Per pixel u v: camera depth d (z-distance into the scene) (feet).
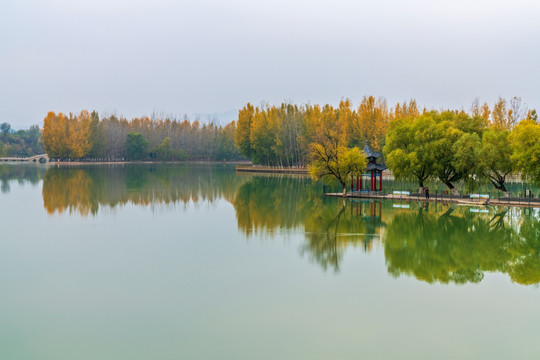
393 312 78.28
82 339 68.64
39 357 63.57
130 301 82.69
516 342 68.13
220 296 84.89
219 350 65.51
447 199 200.54
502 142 184.14
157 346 66.64
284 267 102.32
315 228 144.46
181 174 400.47
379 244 123.54
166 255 111.65
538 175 169.17
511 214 167.73
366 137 363.56
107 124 648.79
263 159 470.80
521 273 99.45
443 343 67.77
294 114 457.27
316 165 229.45
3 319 75.25
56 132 554.05
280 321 74.64
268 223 153.48
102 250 116.26
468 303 82.38
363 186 275.39
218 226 148.05
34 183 291.99
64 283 91.71
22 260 107.04
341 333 70.74
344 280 93.97
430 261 107.76
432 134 199.62
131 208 186.09
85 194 232.32
